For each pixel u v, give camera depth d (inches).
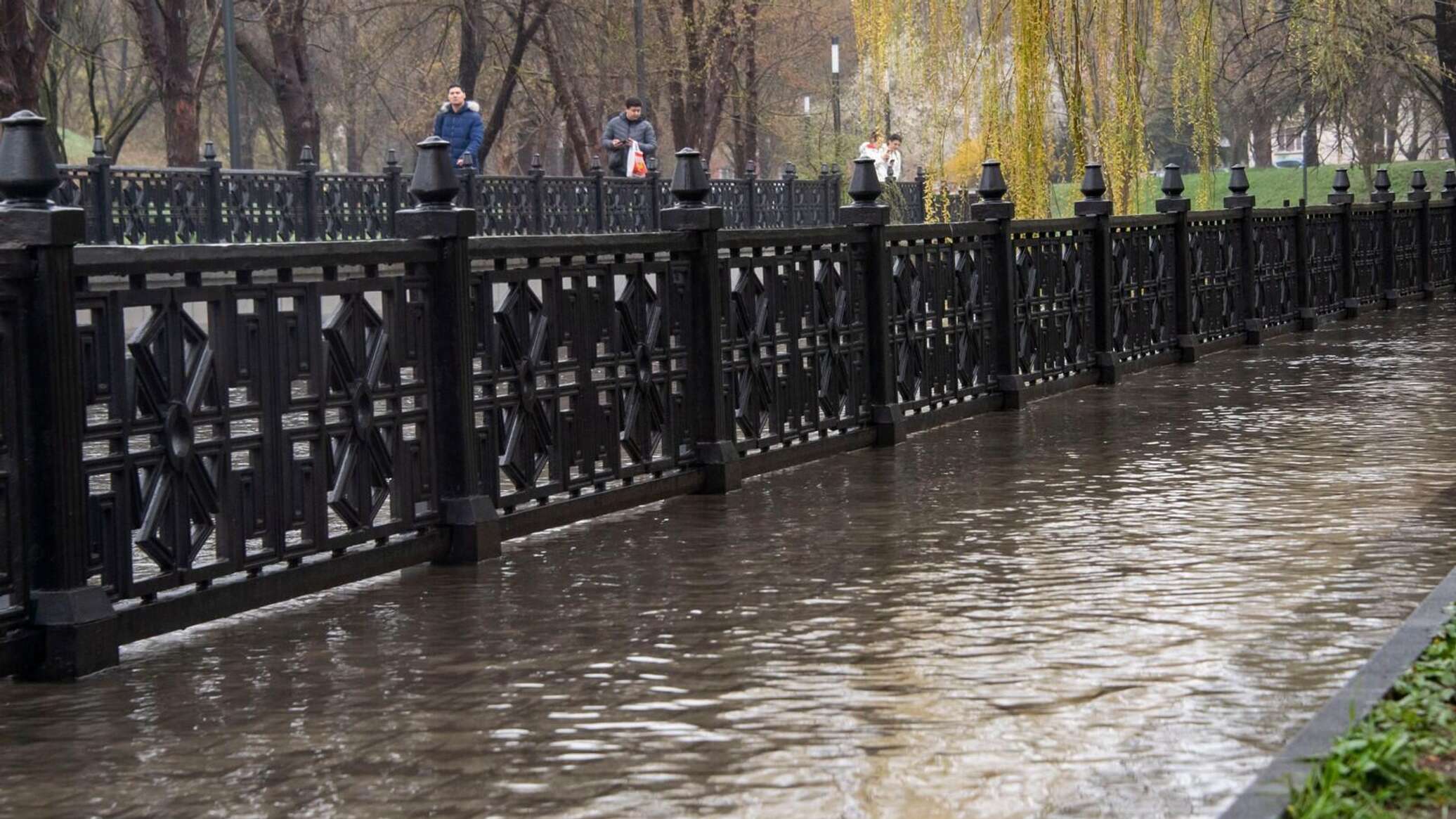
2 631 536.1
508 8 4520.2
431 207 720.3
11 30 3073.3
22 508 543.5
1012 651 542.9
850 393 1071.6
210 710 501.7
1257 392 1360.7
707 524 817.5
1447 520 770.2
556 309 795.4
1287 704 471.2
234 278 722.2
